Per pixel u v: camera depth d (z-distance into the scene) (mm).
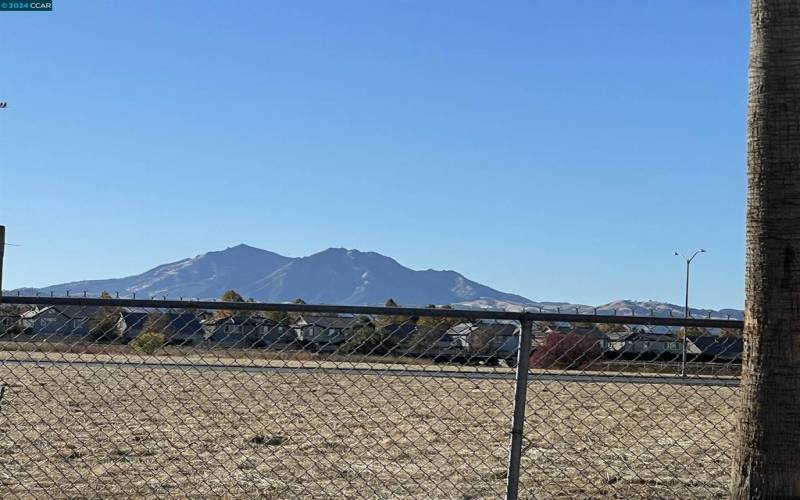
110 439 13180
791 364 5781
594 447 13633
